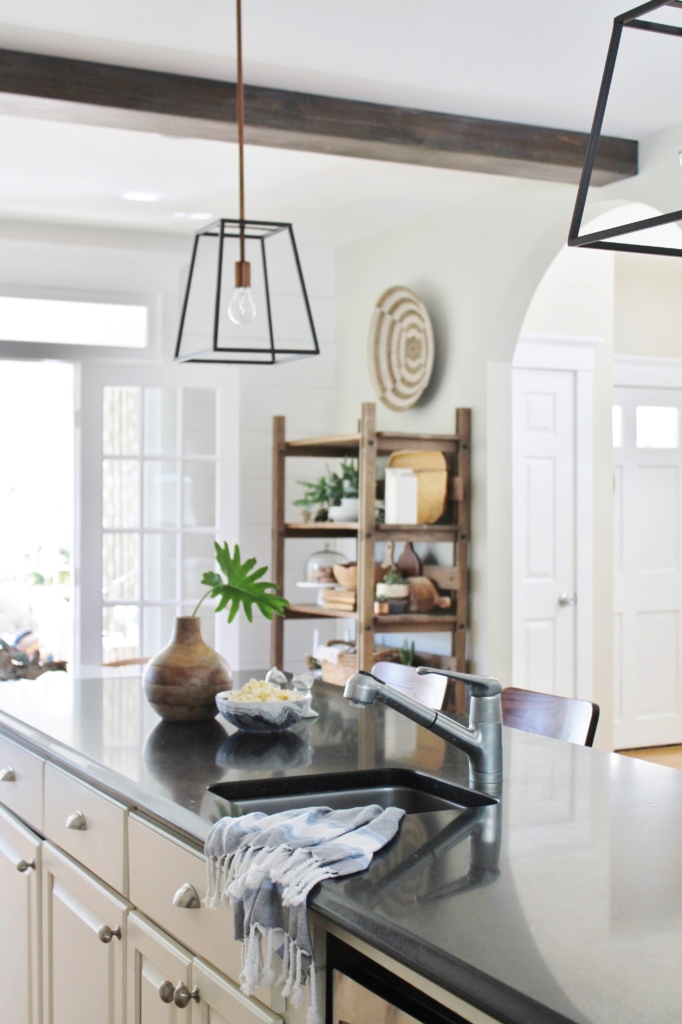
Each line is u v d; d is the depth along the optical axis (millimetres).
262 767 1994
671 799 1766
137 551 5109
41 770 2307
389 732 2373
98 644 5020
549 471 5324
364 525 4285
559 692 5316
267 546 5430
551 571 5320
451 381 4594
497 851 1464
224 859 1480
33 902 2291
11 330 4949
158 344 5148
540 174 3580
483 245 4383
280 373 5453
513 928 1170
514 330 4301
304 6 2557
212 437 5242
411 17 2631
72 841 2119
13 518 8391
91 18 2611
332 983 1345
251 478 5395
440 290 4680
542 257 4109
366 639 4277
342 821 1570
